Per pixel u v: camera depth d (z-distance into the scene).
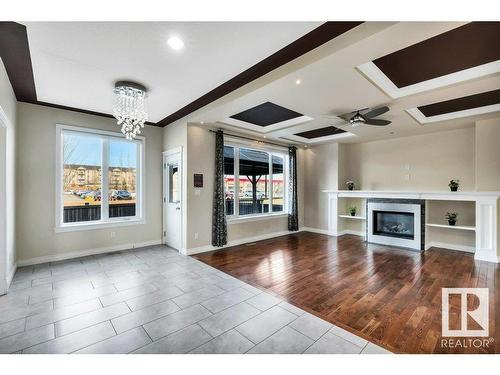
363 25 1.97
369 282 3.21
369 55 2.20
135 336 2.03
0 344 1.90
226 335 2.04
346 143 6.46
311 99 3.26
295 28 2.03
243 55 2.45
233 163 5.43
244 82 3.06
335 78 2.66
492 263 3.98
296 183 6.59
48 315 2.34
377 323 2.24
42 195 3.87
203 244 4.70
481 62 2.55
